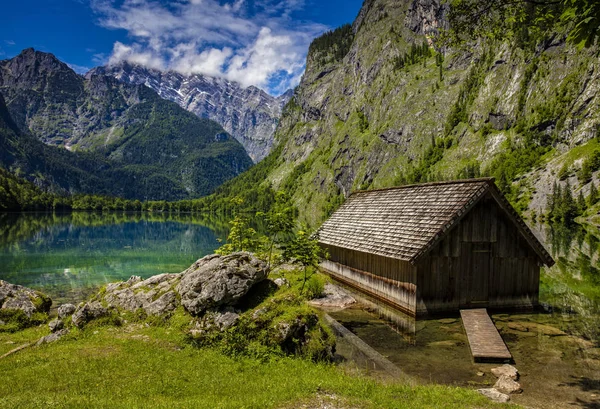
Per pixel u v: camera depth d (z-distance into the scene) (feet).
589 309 78.84
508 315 74.74
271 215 90.07
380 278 85.35
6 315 64.34
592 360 52.95
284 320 50.60
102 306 59.67
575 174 459.32
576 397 42.19
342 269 103.71
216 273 54.95
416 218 82.84
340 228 111.45
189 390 36.91
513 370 48.85
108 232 319.88
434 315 73.46
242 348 48.03
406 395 39.01
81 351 46.47
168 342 49.55
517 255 77.87
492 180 74.54
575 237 238.89
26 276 129.49
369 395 38.06
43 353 46.44
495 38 48.96
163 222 491.31
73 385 36.83
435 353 56.03
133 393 35.27
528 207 455.22
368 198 113.29
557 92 596.29
